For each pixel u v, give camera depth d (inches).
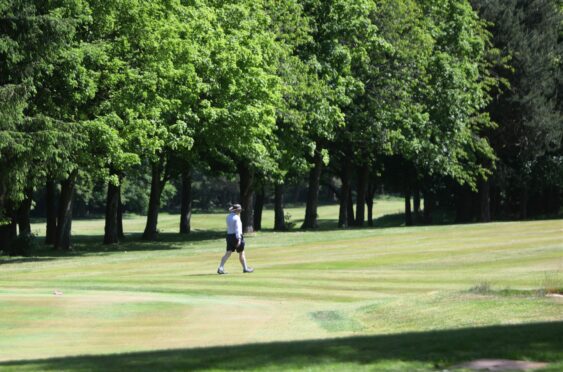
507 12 5044.3
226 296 1737.2
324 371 709.3
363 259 2613.2
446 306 1401.3
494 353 773.3
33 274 2477.9
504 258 2443.4
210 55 3580.2
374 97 4411.9
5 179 2908.5
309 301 1641.2
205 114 3523.6
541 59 5054.1
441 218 7190.0
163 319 1343.5
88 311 1417.3
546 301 1378.0
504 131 5216.5
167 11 3447.3
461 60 4618.6
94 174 3334.2
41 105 3063.5
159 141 3304.6
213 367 738.8
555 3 5438.0
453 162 4658.0
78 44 3088.1
